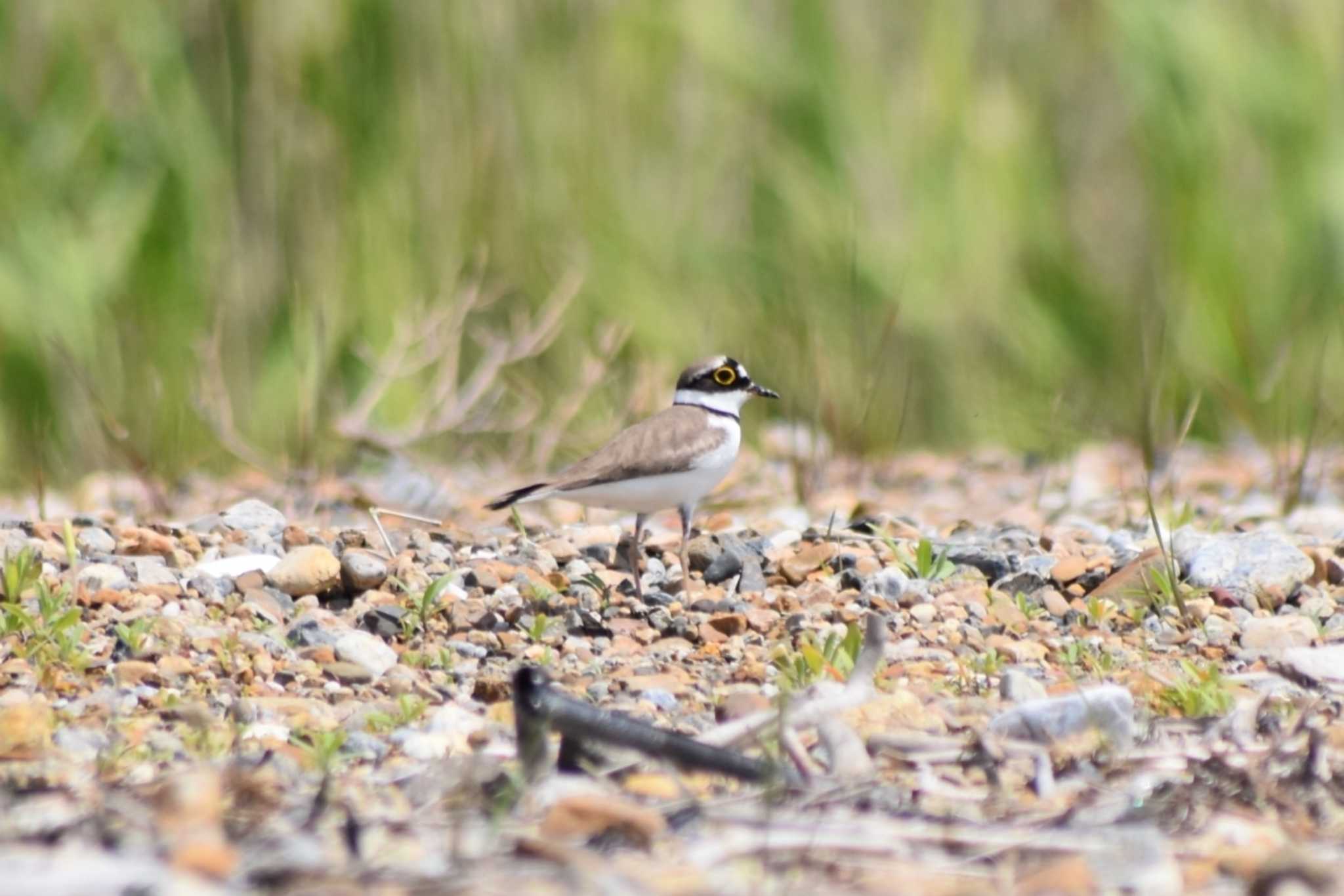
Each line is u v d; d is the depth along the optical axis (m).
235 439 13.22
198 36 15.00
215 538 9.73
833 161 16.25
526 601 8.80
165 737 6.40
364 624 8.31
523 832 5.11
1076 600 9.10
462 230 15.34
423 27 15.27
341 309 14.85
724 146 16.27
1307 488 13.20
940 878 4.79
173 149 14.79
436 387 14.29
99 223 14.71
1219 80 16.41
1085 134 17.11
